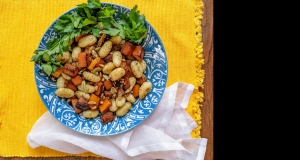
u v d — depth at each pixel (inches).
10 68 29.6
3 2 29.5
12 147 29.7
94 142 29.4
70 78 28.0
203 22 30.2
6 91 29.6
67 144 29.6
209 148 30.0
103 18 27.2
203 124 30.1
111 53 28.3
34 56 27.0
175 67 30.2
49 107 28.1
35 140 29.2
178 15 30.2
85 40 27.7
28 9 29.7
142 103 29.0
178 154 30.0
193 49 30.2
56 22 27.1
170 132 30.1
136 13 27.3
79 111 28.6
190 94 30.0
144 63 28.7
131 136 29.8
